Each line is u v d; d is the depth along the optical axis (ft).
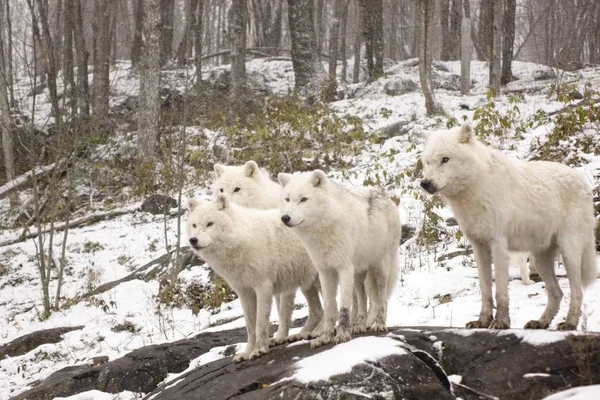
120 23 131.75
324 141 54.29
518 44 168.35
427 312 25.93
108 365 26.25
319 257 19.22
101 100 72.79
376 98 71.46
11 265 48.34
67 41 78.69
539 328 19.34
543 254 19.75
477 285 28.04
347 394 14.99
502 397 15.43
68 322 36.63
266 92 80.33
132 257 45.39
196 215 20.71
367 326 20.79
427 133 19.86
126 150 61.98
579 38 113.91
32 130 50.11
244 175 28.94
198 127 63.93
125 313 36.17
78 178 55.88
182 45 75.92
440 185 18.06
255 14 110.52
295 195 18.85
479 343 16.81
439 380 16.10
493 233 18.21
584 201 19.65
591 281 19.94
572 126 39.50
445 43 110.32
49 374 30.60
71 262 46.93
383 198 21.57
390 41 136.46
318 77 76.23
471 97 66.80
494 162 18.56
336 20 86.58
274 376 17.25
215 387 18.39
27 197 60.29
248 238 20.38
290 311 21.74
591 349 15.35
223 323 32.12
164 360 25.90
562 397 14.23
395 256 21.80
